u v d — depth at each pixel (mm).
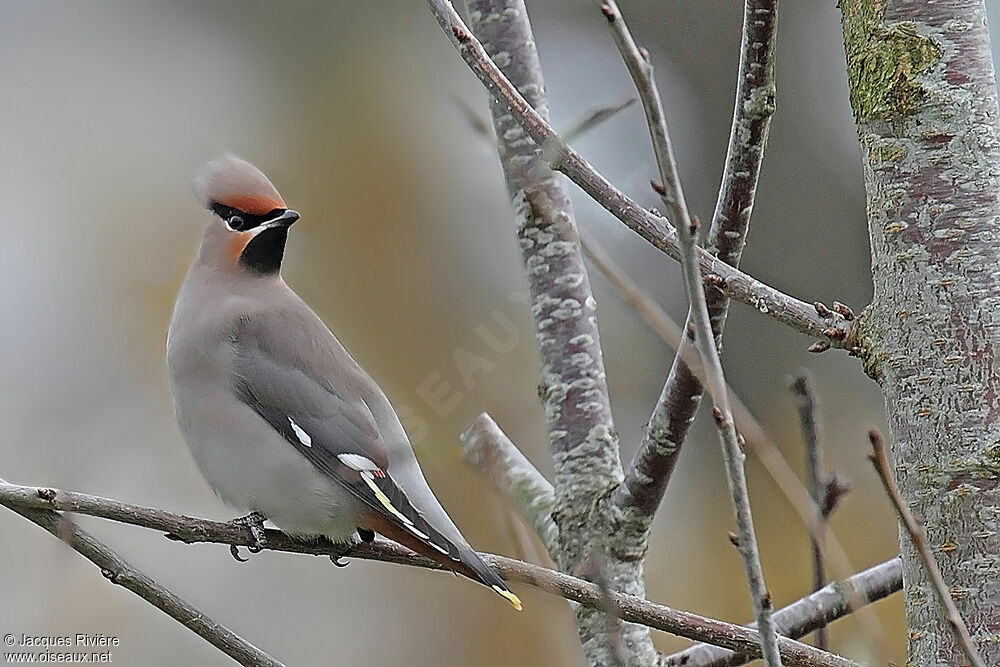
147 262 13805
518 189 8602
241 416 8188
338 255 12742
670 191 4781
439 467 10086
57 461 12656
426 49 14898
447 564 7387
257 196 8789
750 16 6199
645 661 7617
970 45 5906
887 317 5965
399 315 12180
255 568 12742
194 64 15602
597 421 8258
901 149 5922
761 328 15445
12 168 14656
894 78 5922
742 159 6445
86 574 11047
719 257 6613
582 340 8383
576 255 8484
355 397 8383
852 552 13359
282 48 15281
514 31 8609
